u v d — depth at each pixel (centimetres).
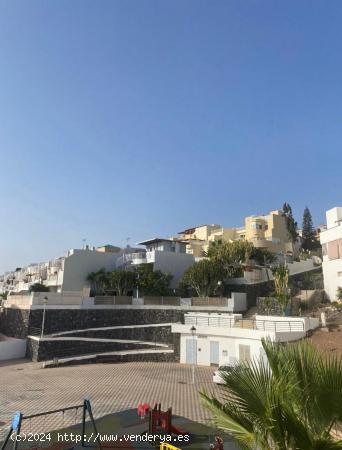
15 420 1074
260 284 4838
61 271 6203
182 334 3512
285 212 8325
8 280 9788
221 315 3588
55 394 2167
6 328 4384
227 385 583
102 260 6475
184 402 1969
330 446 486
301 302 3888
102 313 4228
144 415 1557
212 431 1362
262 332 2831
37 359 3519
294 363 555
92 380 2622
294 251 7381
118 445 1235
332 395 509
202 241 8469
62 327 4000
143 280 5325
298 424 501
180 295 5181
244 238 8019
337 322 3070
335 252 4003
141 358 3591
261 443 533
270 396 521
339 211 4247
